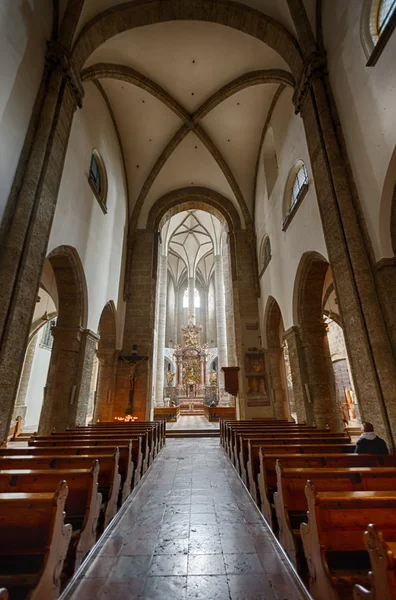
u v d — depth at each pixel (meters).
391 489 2.98
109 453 4.38
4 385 4.86
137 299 14.45
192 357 29.44
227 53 10.47
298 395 9.19
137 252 15.21
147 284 14.67
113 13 8.20
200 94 12.21
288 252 10.08
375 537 1.46
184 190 16.27
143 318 14.17
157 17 8.66
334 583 1.99
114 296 12.59
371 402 5.26
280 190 11.07
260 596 2.46
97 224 10.34
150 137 13.98
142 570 2.81
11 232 5.43
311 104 7.38
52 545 2.15
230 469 6.68
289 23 8.21
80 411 8.79
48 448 4.38
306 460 3.91
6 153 5.45
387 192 5.36
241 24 8.80
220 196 16.23
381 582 1.39
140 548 3.22
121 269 13.86
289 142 10.12
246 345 13.84
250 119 13.18
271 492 3.91
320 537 2.14
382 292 5.43
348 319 5.88
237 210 16.08
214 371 29.12
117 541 3.38
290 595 2.47
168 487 5.39
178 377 28.97
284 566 2.88
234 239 15.58
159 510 4.30
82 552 2.82
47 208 6.23
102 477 3.94
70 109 7.37
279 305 11.27
